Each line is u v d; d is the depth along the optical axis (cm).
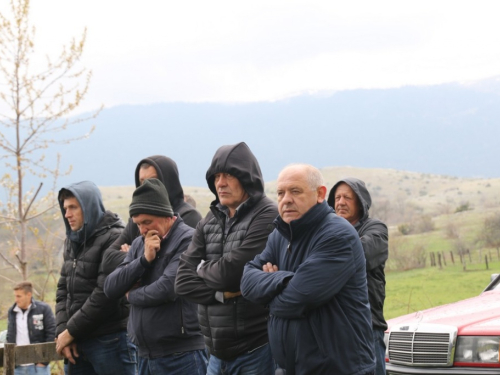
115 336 693
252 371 566
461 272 3891
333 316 468
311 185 489
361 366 470
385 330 677
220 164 588
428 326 675
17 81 1233
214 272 564
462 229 6600
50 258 1280
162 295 609
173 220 652
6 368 641
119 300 693
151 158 739
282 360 480
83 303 698
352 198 682
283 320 479
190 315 625
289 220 490
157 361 621
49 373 977
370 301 639
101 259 693
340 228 477
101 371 689
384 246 651
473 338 643
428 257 5062
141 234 670
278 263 515
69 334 675
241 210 582
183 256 604
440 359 658
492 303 718
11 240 1253
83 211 694
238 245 575
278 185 497
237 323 564
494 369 627
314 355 466
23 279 1248
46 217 1284
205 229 607
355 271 476
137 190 635
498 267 4059
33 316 1006
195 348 627
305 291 462
